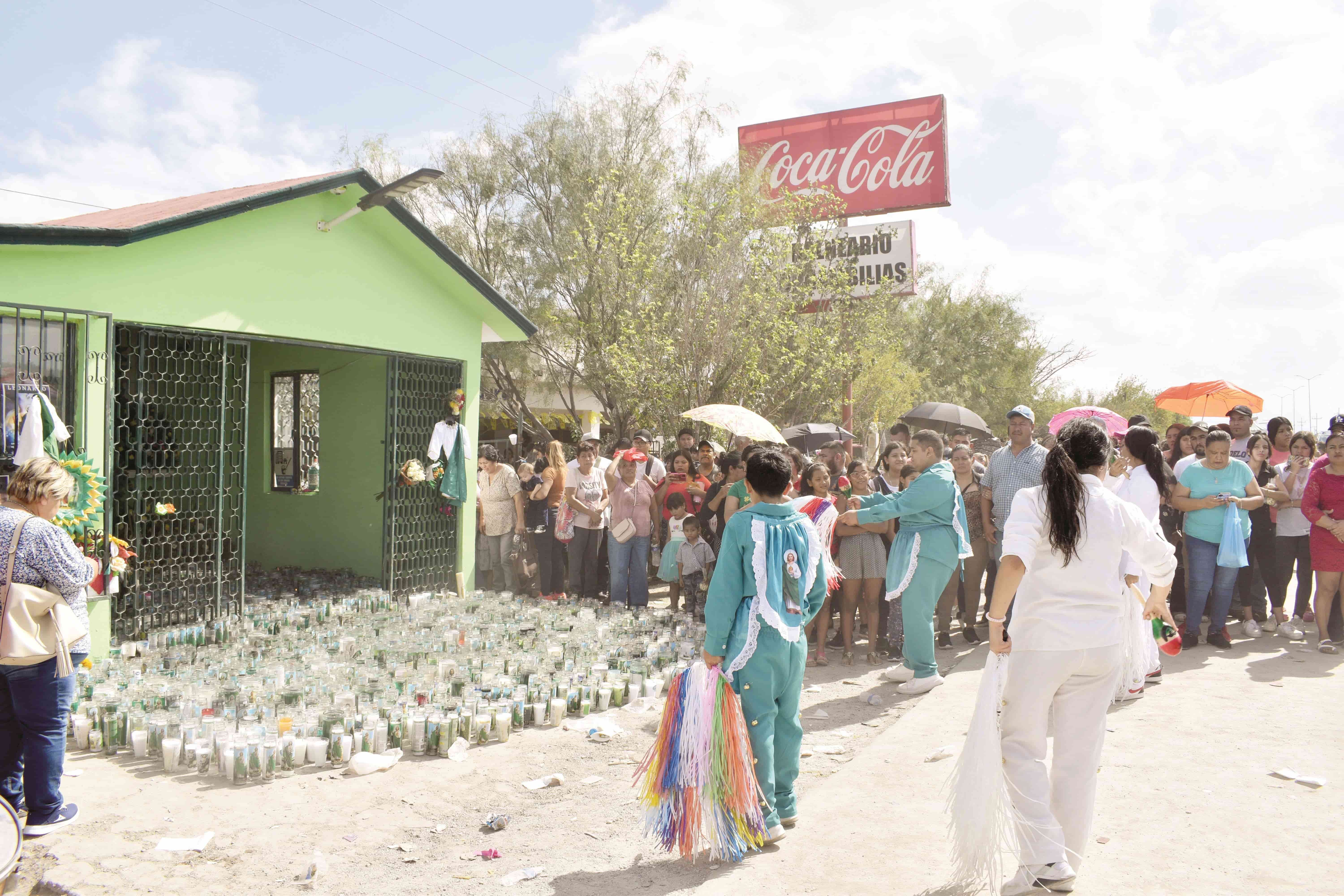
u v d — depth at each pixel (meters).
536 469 11.77
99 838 4.04
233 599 8.32
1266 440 8.43
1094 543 3.28
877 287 17.94
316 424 11.73
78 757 5.11
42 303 6.41
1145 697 5.89
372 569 11.12
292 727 5.18
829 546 5.31
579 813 4.44
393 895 3.57
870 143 19.23
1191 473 7.42
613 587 9.20
